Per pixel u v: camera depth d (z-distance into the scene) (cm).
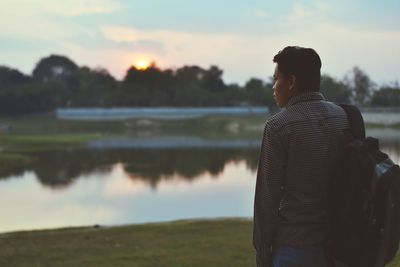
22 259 777
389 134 6881
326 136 247
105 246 855
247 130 8825
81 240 914
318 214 248
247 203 2017
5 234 1030
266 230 248
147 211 1878
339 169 241
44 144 6116
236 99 13388
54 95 13062
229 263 718
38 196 2317
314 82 257
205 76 15125
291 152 246
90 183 2775
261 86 13725
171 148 5344
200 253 782
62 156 4597
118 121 10850
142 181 2819
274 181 247
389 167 228
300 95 255
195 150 5041
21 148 5522
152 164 3819
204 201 2084
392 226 227
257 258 256
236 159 4109
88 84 14175
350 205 234
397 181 225
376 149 238
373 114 9181
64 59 17025
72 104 13100
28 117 11694
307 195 248
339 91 9425
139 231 993
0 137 7256
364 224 231
